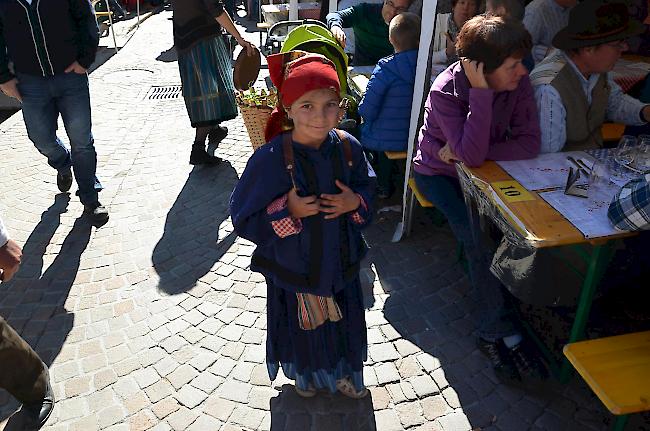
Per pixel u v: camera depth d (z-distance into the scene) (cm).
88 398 270
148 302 334
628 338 227
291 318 233
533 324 301
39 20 354
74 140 395
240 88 454
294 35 376
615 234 203
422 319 316
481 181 245
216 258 374
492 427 251
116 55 897
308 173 202
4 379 238
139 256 378
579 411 257
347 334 241
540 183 241
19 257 235
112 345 302
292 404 264
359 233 231
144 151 538
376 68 388
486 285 273
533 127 264
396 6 469
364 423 254
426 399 266
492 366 283
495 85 251
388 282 348
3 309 331
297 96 187
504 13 338
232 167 504
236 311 324
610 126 355
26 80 377
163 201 448
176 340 304
